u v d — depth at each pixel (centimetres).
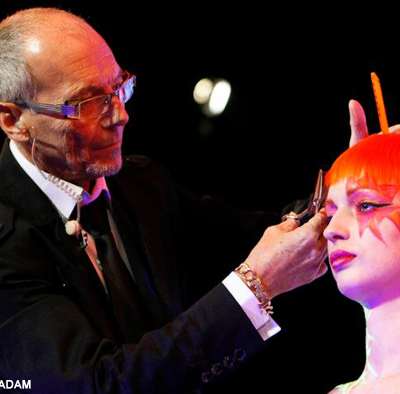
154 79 748
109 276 437
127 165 487
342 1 724
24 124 423
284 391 641
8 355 395
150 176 486
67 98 412
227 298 374
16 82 418
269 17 743
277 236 376
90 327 398
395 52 713
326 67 731
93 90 414
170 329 381
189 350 373
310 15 732
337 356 641
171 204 481
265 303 373
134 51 741
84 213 444
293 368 642
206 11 745
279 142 740
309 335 642
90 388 376
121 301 433
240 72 749
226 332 372
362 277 291
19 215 428
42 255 421
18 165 441
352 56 724
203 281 586
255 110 744
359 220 295
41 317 397
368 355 299
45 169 432
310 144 736
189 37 748
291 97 738
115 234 452
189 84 750
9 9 678
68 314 399
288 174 738
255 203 743
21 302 404
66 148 420
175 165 751
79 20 432
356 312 639
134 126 750
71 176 432
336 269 298
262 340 374
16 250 414
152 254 449
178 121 750
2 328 398
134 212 460
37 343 391
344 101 727
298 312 641
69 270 423
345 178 300
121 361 379
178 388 377
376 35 717
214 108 718
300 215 384
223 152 748
